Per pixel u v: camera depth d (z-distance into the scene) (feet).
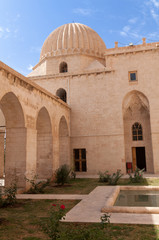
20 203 35.40
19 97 47.19
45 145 65.46
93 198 36.91
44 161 65.10
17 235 21.68
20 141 49.08
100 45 97.66
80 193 43.62
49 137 65.51
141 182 55.26
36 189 45.88
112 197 34.14
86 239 16.08
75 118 84.02
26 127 49.44
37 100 56.44
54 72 91.61
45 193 44.80
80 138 82.69
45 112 63.31
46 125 65.72
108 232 21.20
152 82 79.36
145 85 79.66
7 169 48.78
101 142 80.69
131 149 86.17
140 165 94.73
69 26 98.17
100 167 79.46
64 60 91.56
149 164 83.30
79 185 54.44
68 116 82.89
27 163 48.83
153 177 64.34
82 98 84.48
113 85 82.43
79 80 85.61
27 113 50.55
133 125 87.61
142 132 86.07
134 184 52.49
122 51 82.74
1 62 40.65
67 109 82.02
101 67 88.02
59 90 89.04
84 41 94.27
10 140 49.47
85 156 82.99
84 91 84.64
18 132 49.29
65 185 54.80
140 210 27.20
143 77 80.28
